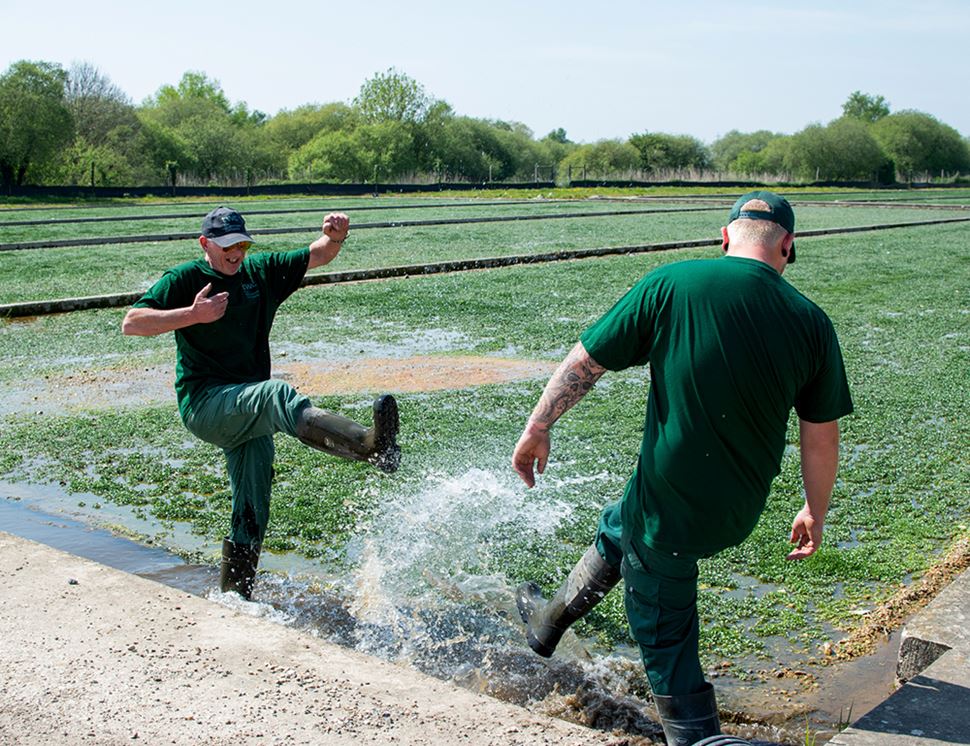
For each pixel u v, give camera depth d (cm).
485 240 2514
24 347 1152
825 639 459
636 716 391
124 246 2394
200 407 450
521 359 1091
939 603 421
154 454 739
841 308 1434
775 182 7894
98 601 407
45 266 1933
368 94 7956
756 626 470
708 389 304
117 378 998
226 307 443
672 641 335
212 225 444
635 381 975
